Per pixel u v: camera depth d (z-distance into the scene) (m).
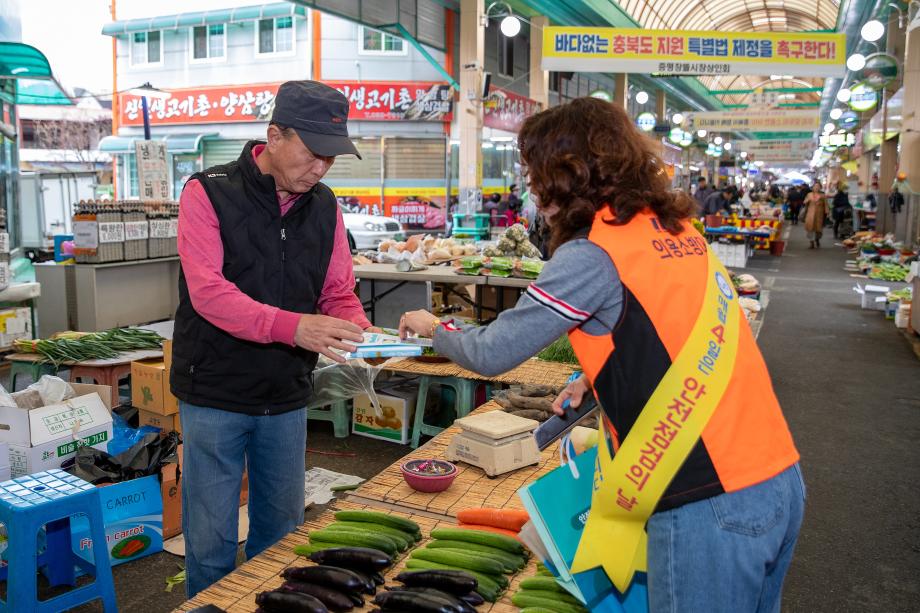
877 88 13.46
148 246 7.59
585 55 12.28
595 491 1.56
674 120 23.09
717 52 12.21
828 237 24.89
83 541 3.14
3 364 6.19
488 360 1.54
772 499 1.44
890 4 13.11
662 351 1.42
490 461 2.95
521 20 18.09
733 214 19.67
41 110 31.69
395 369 4.82
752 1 32.16
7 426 3.38
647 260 1.44
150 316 7.77
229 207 2.10
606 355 1.46
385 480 2.92
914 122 12.48
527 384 4.31
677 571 1.41
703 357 1.43
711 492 1.40
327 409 5.18
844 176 37.88
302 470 2.43
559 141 1.52
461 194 15.31
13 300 6.29
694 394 1.41
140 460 3.41
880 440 5.17
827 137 25.66
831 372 7.09
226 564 2.29
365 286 6.65
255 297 2.17
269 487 2.38
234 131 21.39
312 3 12.24
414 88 20.03
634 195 1.49
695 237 1.57
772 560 1.46
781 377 6.90
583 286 1.45
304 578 2.07
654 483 1.42
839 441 5.14
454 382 4.71
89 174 16.12
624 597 1.61
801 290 12.56
